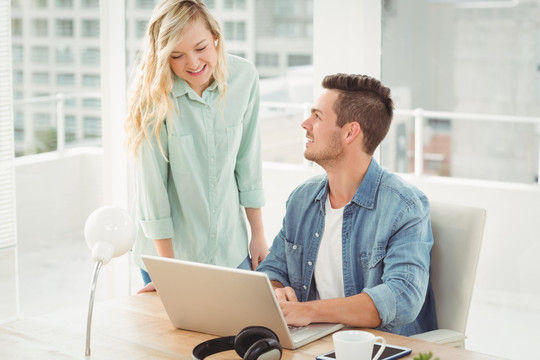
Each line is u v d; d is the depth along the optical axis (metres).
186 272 1.86
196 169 2.62
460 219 2.21
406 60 3.11
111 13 3.94
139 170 2.61
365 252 2.17
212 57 2.50
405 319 2.01
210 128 2.61
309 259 2.28
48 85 4.05
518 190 2.96
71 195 4.11
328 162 2.21
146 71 2.52
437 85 3.05
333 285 2.25
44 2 4.02
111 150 4.07
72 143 4.11
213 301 1.87
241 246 2.80
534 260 2.97
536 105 2.87
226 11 3.79
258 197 2.79
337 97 2.18
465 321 2.21
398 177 2.21
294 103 3.64
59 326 2.01
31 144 4.05
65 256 4.12
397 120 3.16
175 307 1.95
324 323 1.97
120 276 4.08
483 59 2.94
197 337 1.92
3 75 3.75
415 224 2.10
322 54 3.33
